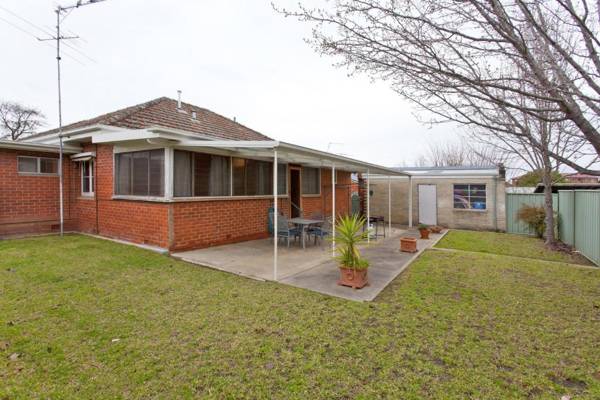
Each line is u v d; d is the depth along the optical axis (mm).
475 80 3279
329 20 3594
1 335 3297
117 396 2402
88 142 9758
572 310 4137
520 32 3078
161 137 6836
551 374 2709
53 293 4539
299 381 2602
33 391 2441
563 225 10180
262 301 4391
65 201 10180
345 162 8266
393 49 3465
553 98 3135
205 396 2412
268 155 8094
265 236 10203
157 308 4082
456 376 2676
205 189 8250
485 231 13297
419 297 4617
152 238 7727
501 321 3783
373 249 8477
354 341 3270
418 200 14844
